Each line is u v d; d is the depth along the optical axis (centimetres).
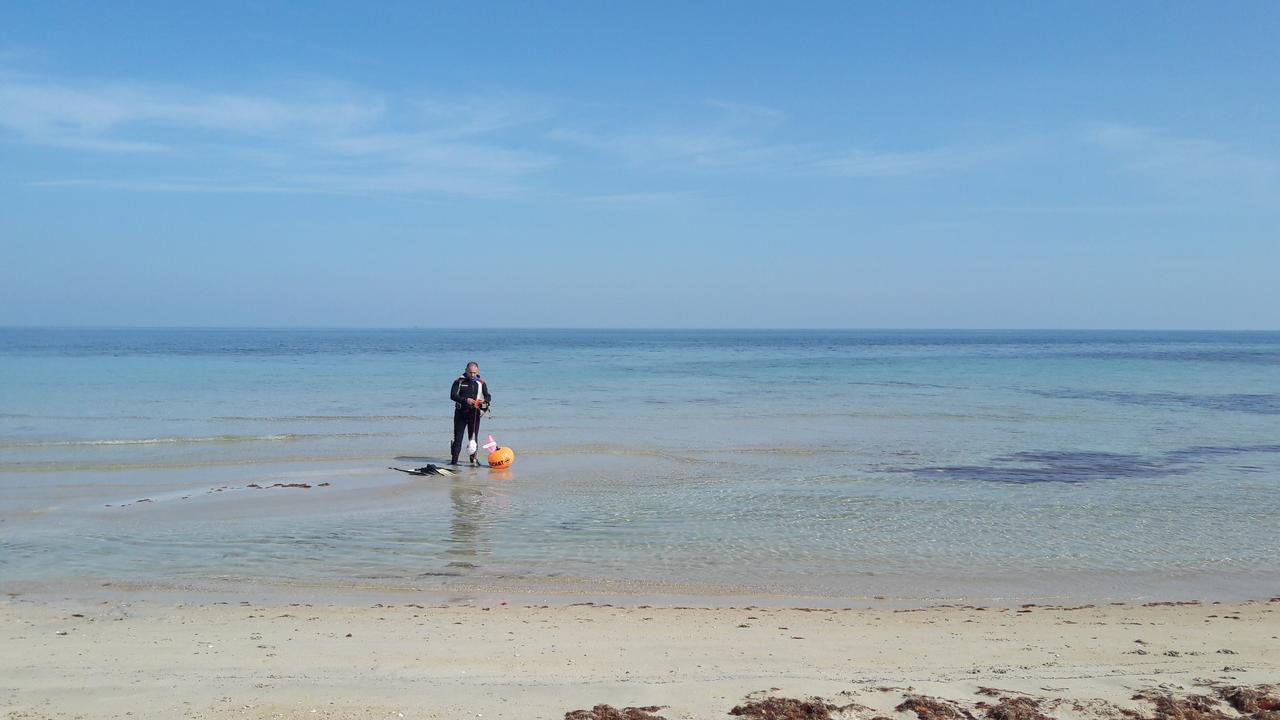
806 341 18238
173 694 598
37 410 2872
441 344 13788
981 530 1271
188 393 3591
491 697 598
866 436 2384
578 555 1105
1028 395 3869
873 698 604
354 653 708
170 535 1195
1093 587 991
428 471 1738
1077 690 629
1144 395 3866
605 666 683
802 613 866
